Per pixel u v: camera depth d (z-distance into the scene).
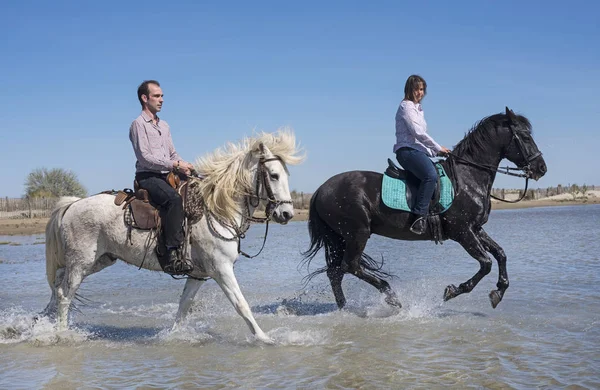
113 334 7.12
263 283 11.12
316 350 6.05
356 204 7.70
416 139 7.60
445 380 4.96
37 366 5.64
